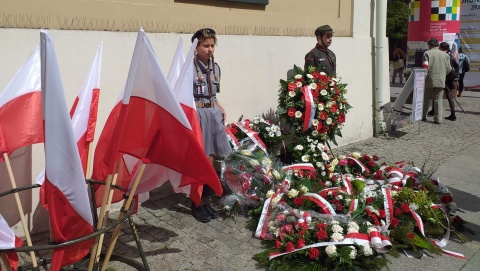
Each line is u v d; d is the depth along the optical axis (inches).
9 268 91.4
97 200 129.1
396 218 154.9
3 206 142.5
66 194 89.1
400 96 322.3
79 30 156.3
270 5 230.2
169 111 103.0
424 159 257.3
